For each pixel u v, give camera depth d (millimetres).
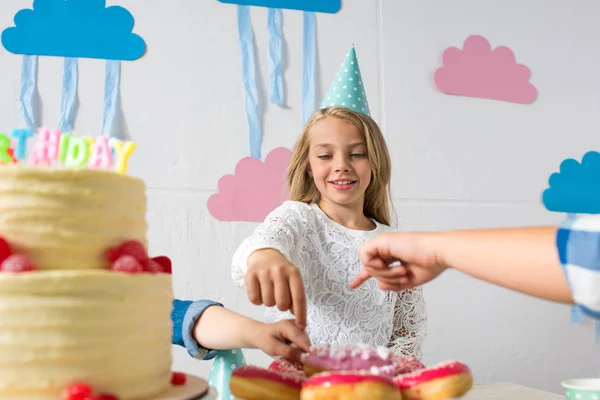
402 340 1224
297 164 1289
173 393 606
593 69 2020
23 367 521
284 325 764
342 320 1175
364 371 559
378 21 1783
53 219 562
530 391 964
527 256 479
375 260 615
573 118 1979
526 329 1873
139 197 640
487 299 1843
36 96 1517
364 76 1758
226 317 851
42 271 550
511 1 1941
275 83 1679
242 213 1640
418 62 1813
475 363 1816
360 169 1219
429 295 1790
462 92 1854
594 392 817
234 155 1644
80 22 1558
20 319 521
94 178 582
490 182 1863
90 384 537
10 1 1518
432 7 1844
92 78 1558
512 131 1903
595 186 1975
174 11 1626
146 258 617
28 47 1519
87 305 537
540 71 1957
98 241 582
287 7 1702
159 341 608
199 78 1633
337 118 1233
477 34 1887
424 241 578
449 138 1830
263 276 728
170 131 1604
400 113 1787
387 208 1341
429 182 1799
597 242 417
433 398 563
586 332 1930
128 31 1587
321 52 1723
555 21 1989
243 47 1668
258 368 595
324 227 1221
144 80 1595
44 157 678
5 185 558
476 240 530
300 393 575
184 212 1599
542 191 1916
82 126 1542
